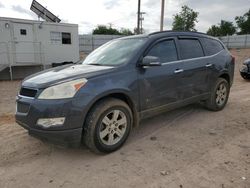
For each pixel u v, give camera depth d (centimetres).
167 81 452
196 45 536
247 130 468
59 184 312
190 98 508
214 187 295
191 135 449
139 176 322
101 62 447
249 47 4347
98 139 364
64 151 397
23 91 374
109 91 368
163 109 457
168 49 472
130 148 401
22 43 1480
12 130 497
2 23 1395
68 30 1678
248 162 349
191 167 339
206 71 536
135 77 405
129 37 500
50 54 1609
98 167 347
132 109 414
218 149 390
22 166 356
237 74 1424
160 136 447
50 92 343
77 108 341
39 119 341
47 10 1775
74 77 358
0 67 1415
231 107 628
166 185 301
